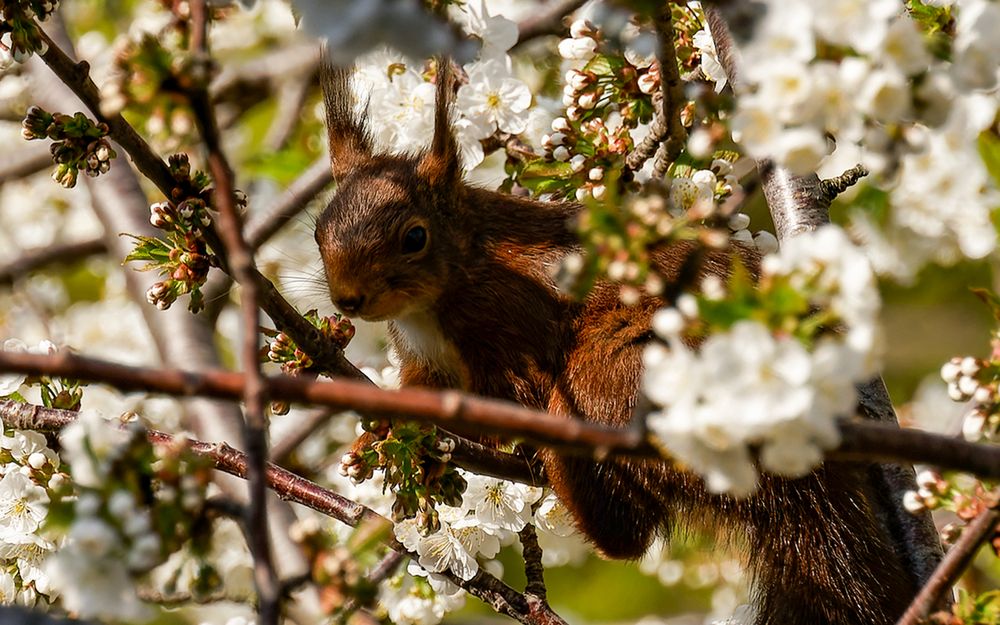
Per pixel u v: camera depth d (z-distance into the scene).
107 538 5.73
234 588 11.81
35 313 16.78
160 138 6.36
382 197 10.67
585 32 10.19
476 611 15.04
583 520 10.29
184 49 7.39
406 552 9.74
